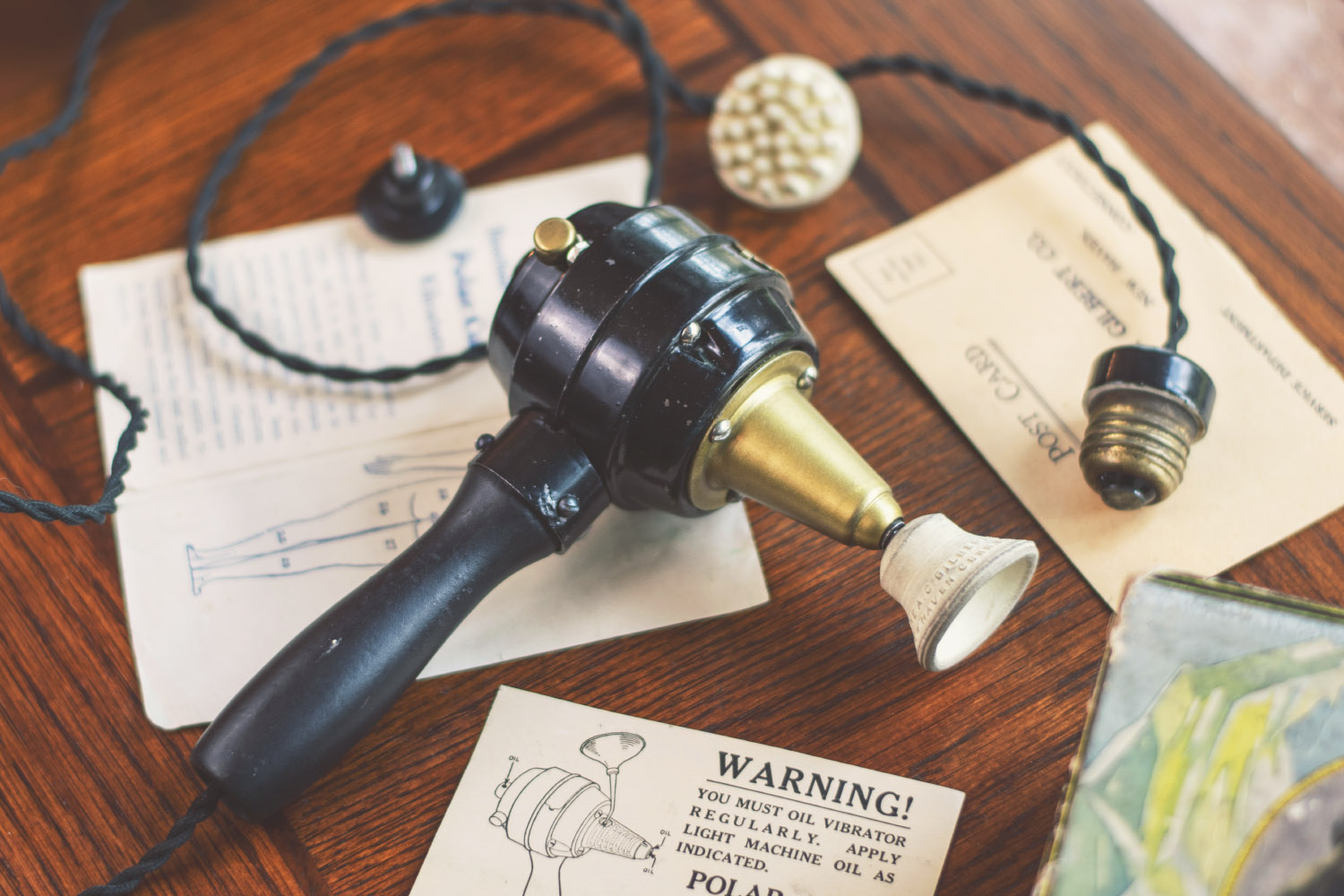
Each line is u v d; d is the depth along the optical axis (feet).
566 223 1.42
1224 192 1.69
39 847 1.49
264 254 1.73
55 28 2.26
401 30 1.84
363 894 1.45
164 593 1.57
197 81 1.82
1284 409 1.56
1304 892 1.24
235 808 1.39
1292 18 1.77
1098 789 1.28
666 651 1.52
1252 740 1.28
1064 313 1.63
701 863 1.44
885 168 1.73
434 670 1.52
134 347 1.69
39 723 1.53
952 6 1.80
